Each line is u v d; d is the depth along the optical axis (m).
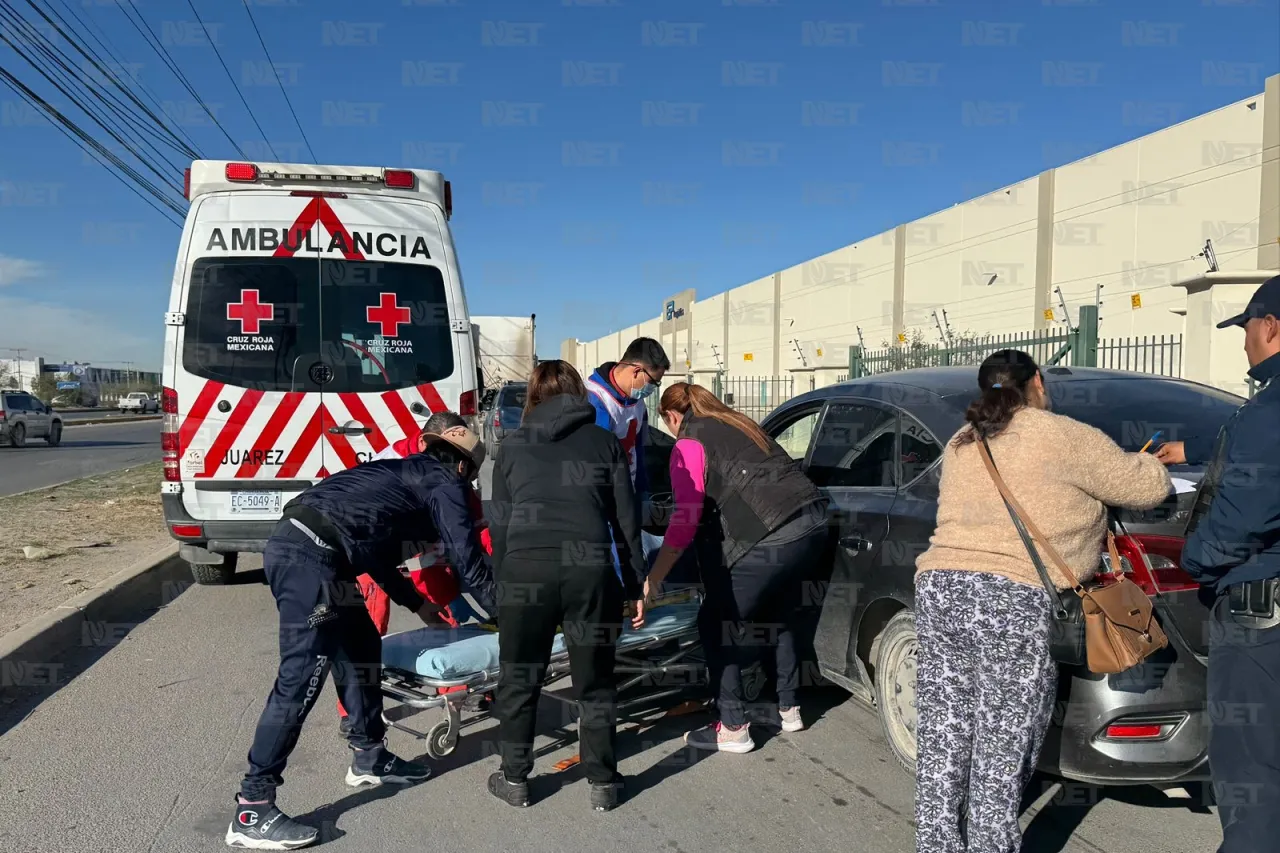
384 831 3.13
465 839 3.07
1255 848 2.15
